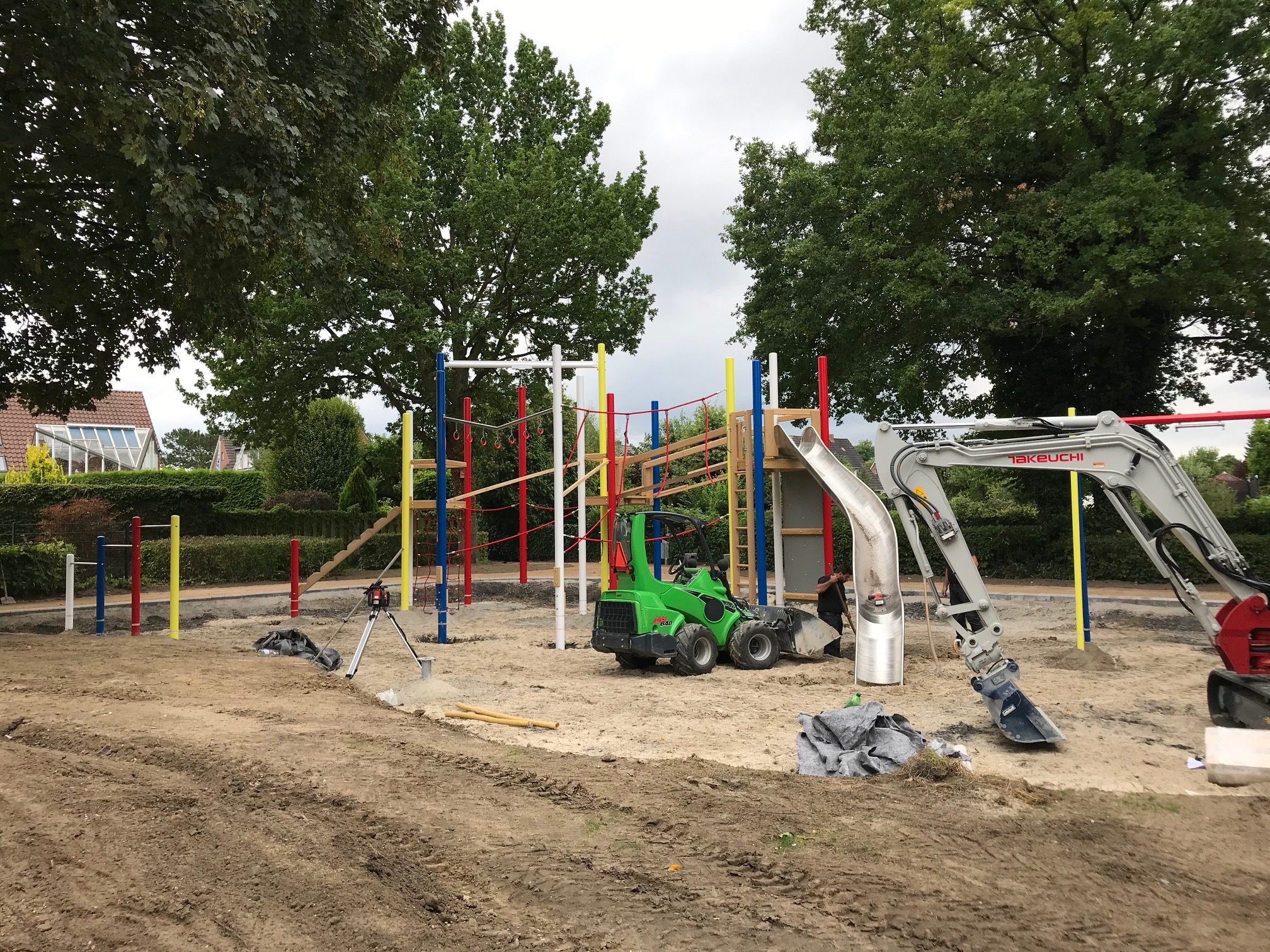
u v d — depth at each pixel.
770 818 5.64
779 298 26.27
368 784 6.30
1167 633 15.62
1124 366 24.69
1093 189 20.92
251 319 15.35
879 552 11.40
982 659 8.27
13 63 11.48
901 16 24.58
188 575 23.59
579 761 6.98
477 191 27.97
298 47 14.01
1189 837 5.40
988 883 4.70
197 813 5.71
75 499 24.75
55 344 17.11
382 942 4.07
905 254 23.64
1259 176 22.06
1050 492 24.28
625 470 18.97
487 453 32.69
